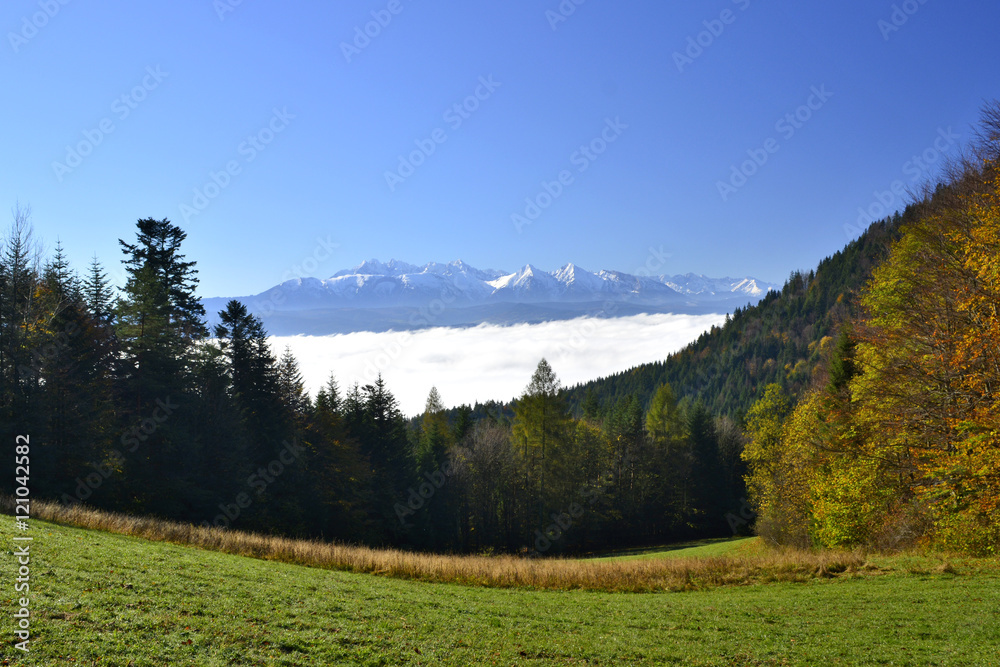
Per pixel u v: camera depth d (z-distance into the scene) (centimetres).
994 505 1789
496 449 5712
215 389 3884
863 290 2781
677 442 6581
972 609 1380
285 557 2061
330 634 1079
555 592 1867
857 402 2597
